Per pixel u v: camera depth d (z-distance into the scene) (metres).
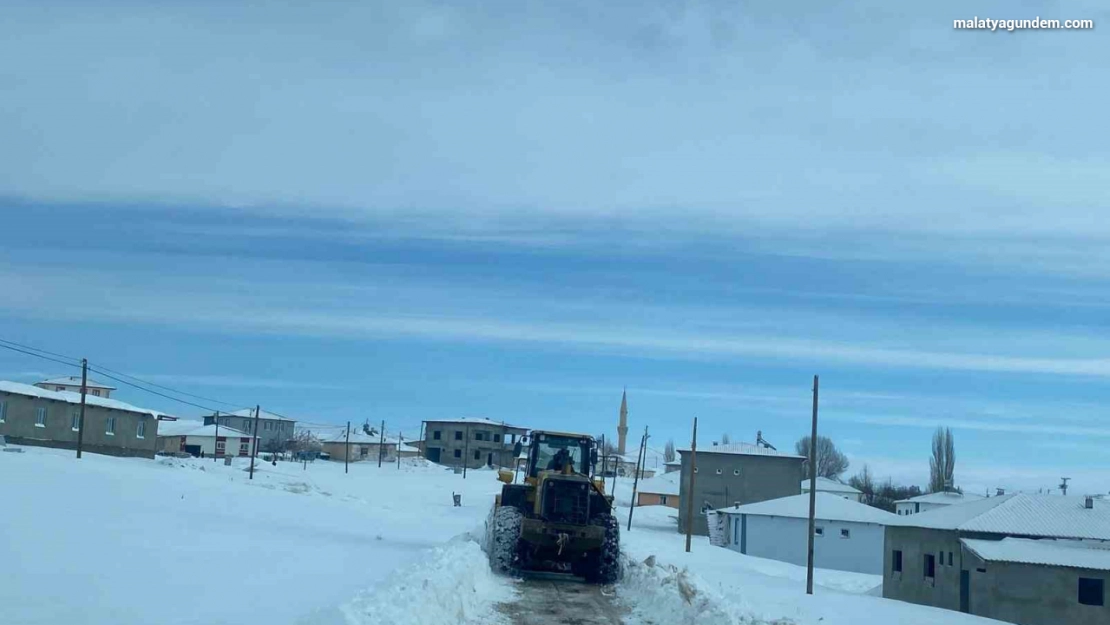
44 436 61.25
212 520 29.02
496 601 17.11
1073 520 34.34
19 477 32.34
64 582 14.23
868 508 59.38
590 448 24.59
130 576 15.49
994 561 30.55
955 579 34.19
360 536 30.30
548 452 24.36
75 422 63.56
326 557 21.88
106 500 29.81
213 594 14.26
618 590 19.88
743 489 75.69
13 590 13.20
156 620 11.85
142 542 20.80
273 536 26.48
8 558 16.06
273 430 133.12
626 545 29.50
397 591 13.77
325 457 116.56
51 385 99.44
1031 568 30.20
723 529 62.81
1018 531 33.59
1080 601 29.59
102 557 17.48
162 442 96.56
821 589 28.11
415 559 21.73
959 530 34.25
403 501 69.06
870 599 25.08
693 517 75.06
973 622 20.50
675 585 17.77
